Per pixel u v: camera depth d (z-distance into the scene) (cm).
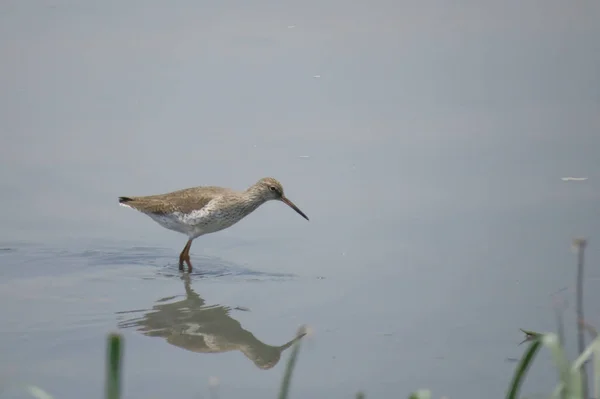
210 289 1340
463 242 1464
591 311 1202
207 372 1079
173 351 1134
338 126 1919
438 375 1055
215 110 1984
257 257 1466
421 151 1802
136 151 1805
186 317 1237
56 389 1015
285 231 1574
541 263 1371
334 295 1301
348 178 1708
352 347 1134
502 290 1288
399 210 1593
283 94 2058
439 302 1261
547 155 1761
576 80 2094
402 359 1097
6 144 1820
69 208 1617
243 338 1171
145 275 1397
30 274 1384
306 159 1775
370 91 2073
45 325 1197
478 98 2033
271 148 1819
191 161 1761
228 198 1486
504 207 1579
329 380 1052
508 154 1773
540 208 1562
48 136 1859
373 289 1316
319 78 2134
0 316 1223
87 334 1173
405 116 1956
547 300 1246
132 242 1538
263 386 1041
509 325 1180
